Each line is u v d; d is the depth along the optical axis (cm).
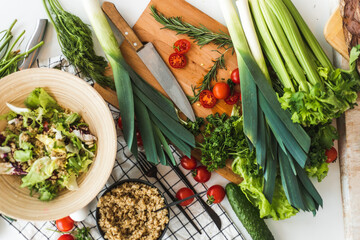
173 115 83
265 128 80
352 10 74
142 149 88
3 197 75
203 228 87
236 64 86
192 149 85
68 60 87
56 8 85
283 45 80
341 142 87
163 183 88
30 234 86
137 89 82
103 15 84
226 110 86
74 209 76
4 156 77
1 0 89
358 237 85
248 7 82
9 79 75
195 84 86
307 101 75
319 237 88
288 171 79
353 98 77
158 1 86
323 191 89
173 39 86
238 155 81
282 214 84
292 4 83
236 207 83
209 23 86
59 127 77
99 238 86
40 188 76
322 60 81
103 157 77
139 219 82
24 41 89
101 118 77
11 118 78
